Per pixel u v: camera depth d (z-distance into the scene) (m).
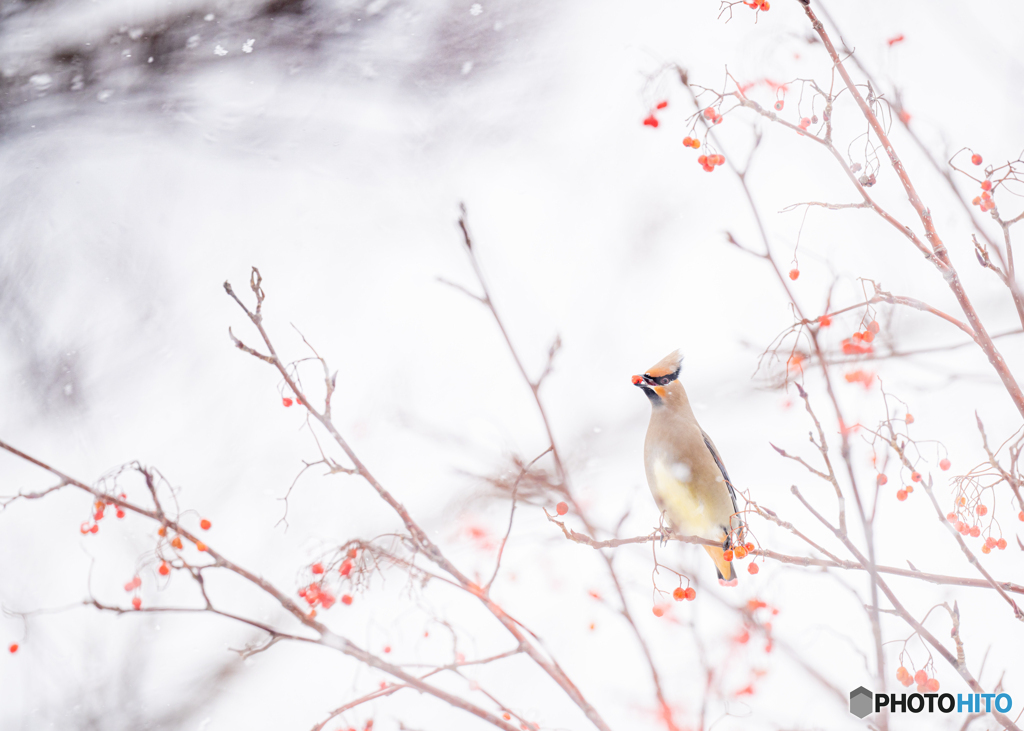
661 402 8.41
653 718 4.79
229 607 10.41
